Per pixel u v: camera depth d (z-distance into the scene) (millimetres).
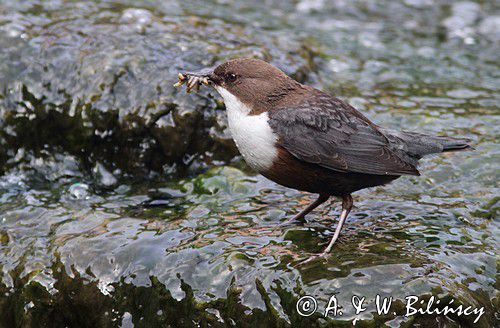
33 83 11406
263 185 10141
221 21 13828
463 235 8375
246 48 12547
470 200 9469
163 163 11109
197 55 11898
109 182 11062
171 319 7660
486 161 10438
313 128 8344
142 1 14773
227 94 8797
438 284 7098
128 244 8320
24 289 8297
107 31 12234
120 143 11125
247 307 7320
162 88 11172
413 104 12609
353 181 8391
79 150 11250
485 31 16453
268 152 8422
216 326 7418
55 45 11766
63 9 13203
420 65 14555
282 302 7207
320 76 13398
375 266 7359
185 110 11000
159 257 8031
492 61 14961
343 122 8477
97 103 11172
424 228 8531
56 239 8836
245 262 7672
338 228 8219
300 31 15789
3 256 8859
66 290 8164
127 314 7914
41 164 11266
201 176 10383
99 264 8172
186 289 7664
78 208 9992
